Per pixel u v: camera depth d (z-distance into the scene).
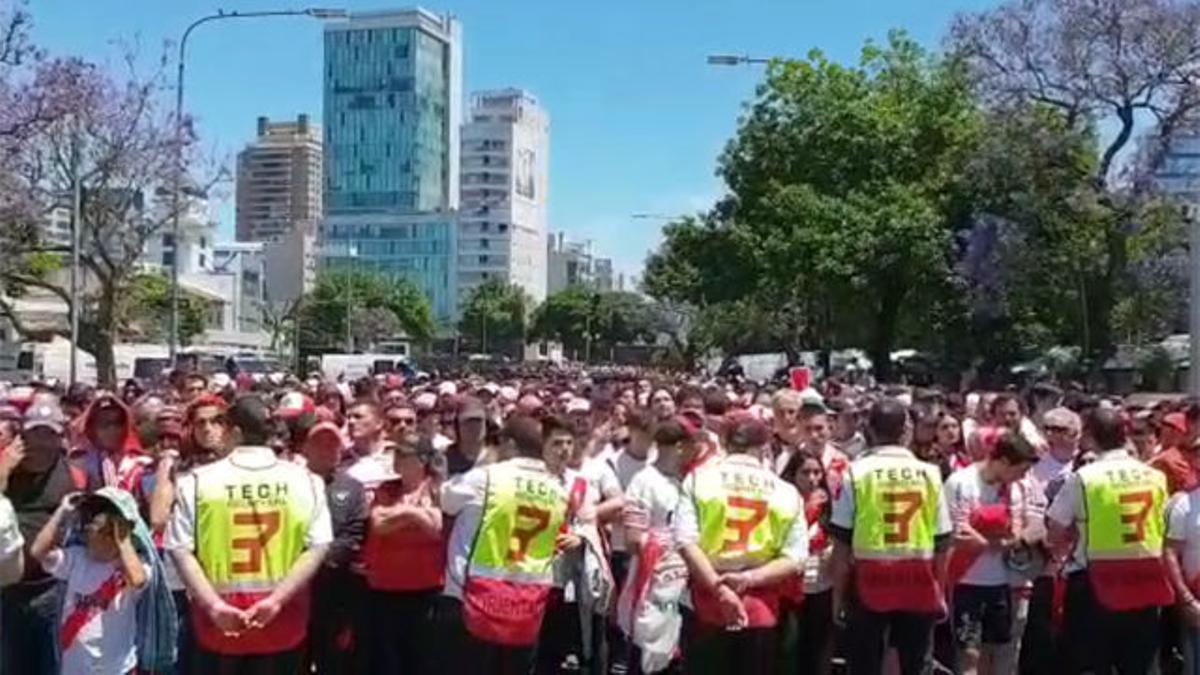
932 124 40.69
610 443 10.93
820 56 42.06
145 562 7.27
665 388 15.36
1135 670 8.13
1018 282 36.72
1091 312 36.97
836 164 40.88
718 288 42.50
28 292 53.03
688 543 7.19
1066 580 8.38
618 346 126.62
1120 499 8.04
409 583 8.45
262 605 6.38
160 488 8.02
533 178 199.25
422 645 8.52
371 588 8.52
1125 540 8.04
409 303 120.69
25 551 7.56
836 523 8.00
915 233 37.50
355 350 101.19
